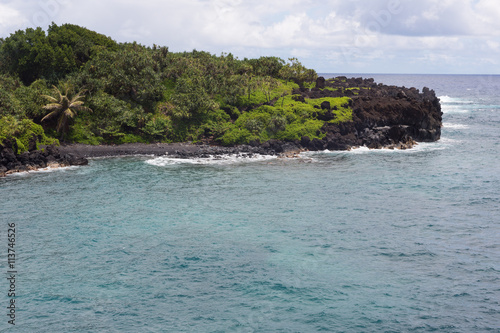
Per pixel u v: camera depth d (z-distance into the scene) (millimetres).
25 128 90188
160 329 35125
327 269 45438
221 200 68438
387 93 154250
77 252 48781
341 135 114375
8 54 125250
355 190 74375
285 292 40812
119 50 125688
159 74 123375
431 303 38938
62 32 128625
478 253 49281
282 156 101812
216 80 127750
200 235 54406
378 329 35031
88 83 110188
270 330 34969
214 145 108438
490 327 35281
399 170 88500
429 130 121375
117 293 40500
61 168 86062
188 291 40969
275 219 60250
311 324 35750
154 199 68188
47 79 119312
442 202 67750
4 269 44500
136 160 95125
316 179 81438
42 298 39344
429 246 51281
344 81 175125
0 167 80438
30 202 65000
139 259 47438
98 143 102750
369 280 43125
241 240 53000
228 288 41562
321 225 58125
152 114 113250
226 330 34969
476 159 98562
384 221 59625
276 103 123812
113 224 57344
